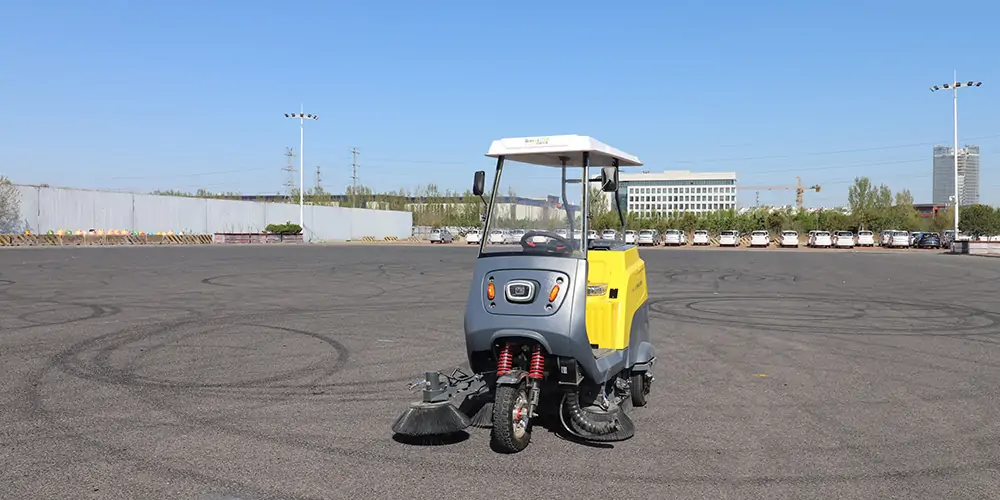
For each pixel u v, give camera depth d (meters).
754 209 101.94
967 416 6.70
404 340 10.44
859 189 105.12
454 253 40.69
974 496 4.72
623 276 6.55
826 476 5.07
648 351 7.00
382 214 81.06
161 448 5.45
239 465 5.11
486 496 4.62
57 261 28.30
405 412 5.65
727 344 10.61
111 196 52.94
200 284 18.84
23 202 46.91
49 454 5.27
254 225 65.06
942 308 15.41
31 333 10.48
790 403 7.16
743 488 4.82
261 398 6.99
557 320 5.51
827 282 22.47
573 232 6.14
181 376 7.88
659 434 6.07
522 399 5.57
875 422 6.48
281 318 12.57
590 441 5.83
